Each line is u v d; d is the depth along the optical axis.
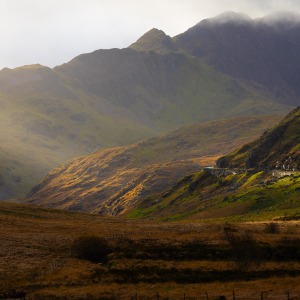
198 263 87.25
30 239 105.69
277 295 67.12
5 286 76.75
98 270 85.75
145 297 70.25
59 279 80.50
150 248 95.88
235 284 76.56
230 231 106.88
